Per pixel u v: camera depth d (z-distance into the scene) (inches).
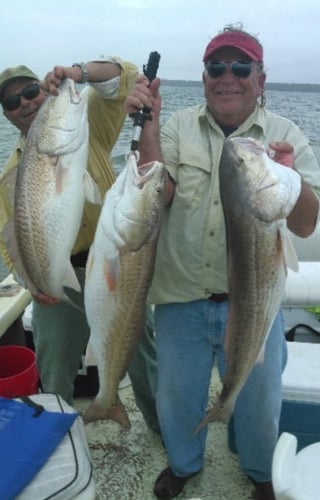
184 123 100.3
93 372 142.6
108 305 85.1
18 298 145.0
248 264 83.7
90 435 132.6
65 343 119.8
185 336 102.3
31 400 107.8
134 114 84.2
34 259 89.4
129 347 89.0
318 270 147.2
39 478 90.8
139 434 132.7
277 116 98.9
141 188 81.4
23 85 111.0
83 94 85.6
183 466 110.6
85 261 113.5
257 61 92.5
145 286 86.3
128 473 120.2
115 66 99.8
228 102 92.4
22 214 88.3
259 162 81.0
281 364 101.2
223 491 113.8
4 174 106.1
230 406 91.0
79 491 90.7
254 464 106.0
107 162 118.0
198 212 96.7
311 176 94.5
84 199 87.8
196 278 98.4
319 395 111.4
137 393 126.6
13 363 136.3
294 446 87.5
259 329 87.0
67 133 84.1
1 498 85.7
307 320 155.8
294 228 91.0
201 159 96.4
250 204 81.3
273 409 100.5
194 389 105.0
